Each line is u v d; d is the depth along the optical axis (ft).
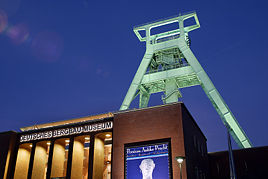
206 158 139.23
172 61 164.66
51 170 115.14
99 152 114.52
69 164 112.68
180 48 160.45
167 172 95.30
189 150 104.06
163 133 101.50
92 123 116.06
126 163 101.55
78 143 118.83
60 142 122.72
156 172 96.58
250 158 138.82
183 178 92.79
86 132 115.55
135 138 104.73
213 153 147.54
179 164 86.33
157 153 99.09
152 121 104.99
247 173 136.56
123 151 104.63
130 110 110.22
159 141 100.73
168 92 155.53
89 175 107.65
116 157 104.53
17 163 122.62
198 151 121.49
